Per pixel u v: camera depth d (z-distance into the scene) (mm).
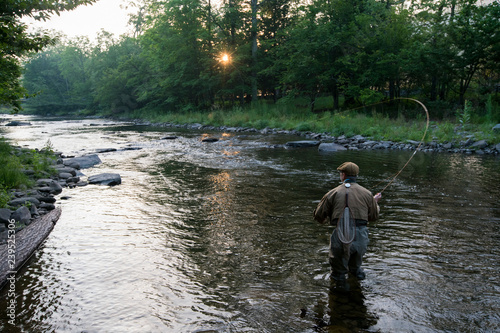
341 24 24359
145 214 5977
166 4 33375
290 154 12820
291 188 7707
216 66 33438
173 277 3697
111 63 52625
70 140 18375
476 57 19281
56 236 4953
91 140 18344
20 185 7184
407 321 2824
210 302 3184
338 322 2816
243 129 23203
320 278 3604
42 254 4328
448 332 2678
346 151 13484
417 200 6555
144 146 15703
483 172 9102
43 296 3328
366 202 3461
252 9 31156
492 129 14211
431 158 11531
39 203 6359
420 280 3523
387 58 21641
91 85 59406
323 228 5180
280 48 27312
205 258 4176
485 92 20844
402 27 22016
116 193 7484
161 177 9133
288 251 4340
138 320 2916
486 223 5242
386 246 4430
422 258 4051
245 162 11219
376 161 11070
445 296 3209
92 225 5422
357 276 3572
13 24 7230
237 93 34219
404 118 19375
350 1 24016
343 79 22969
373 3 23844
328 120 20109
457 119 17625
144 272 3820
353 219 3398
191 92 36812
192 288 3453
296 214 5859
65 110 66812
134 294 3352
